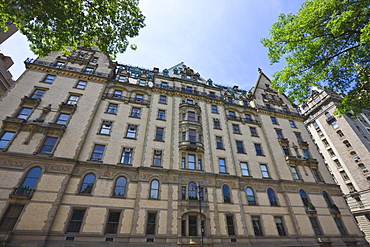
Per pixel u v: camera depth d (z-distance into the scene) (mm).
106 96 25688
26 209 15531
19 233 14492
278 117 34562
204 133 26422
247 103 35656
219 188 22141
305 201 25125
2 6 12414
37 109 21250
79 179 18422
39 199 16203
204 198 20656
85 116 22641
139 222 17562
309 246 21156
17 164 17188
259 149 28953
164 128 24938
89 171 19109
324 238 22109
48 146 19344
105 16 14805
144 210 18297
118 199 18516
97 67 28625
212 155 24875
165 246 16844
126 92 27578
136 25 15922
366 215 37094
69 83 24969
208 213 19734
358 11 13227
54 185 17156
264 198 23672
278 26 18609
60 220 16062
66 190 17516
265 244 20109
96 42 15828
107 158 20641
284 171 27016
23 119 19656
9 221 14992
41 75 24359
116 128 23359
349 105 17688
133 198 18953
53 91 23469
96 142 21344
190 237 17750
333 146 46188
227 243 18828
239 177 23938
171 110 27219
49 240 15031
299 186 26062
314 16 15398
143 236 16906
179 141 24062
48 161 18125
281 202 24094
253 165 26484
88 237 15984
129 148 22203
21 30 13773
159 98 28031
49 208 16031
